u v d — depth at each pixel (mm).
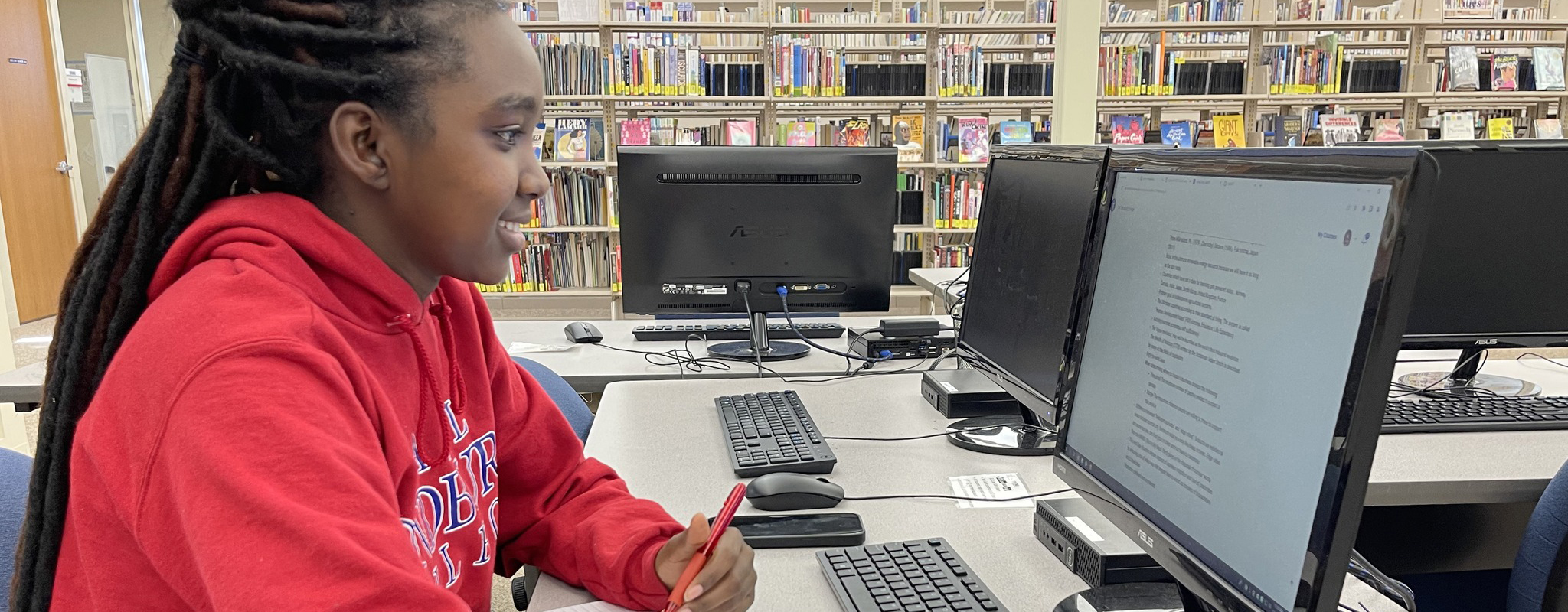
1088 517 1013
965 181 5070
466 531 887
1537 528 1054
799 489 1144
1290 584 602
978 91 5000
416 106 661
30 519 701
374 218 717
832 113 5473
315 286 676
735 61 6004
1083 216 1155
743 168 2051
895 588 896
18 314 5766
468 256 729
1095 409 919
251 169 702
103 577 608
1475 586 1378
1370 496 1178
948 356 1974
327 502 571
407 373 779
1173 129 4914
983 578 953
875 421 1542
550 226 4879
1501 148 1475
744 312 2154
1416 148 535
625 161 2049
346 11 647
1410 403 1498
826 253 2100
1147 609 856
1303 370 612
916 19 5680
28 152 5848
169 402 571
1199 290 749
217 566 537
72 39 7348
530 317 5039
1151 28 5055
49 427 693
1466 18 5172
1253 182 693
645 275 2107
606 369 1985
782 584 949
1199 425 730
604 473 1102
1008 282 1418
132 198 688
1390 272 538
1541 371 1853
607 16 4906
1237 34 6023
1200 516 719
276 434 567
